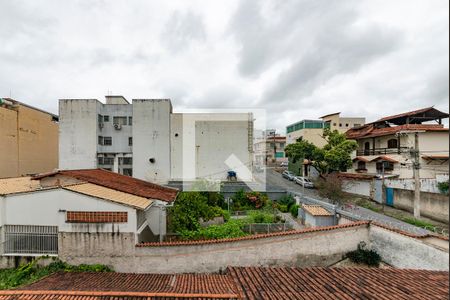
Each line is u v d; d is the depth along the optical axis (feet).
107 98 92.79
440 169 70.38
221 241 34.96
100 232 34.35
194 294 23.48
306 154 85.40
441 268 28.14
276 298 19.75
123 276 31.83
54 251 35.32
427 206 55.83
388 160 75.00
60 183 47.01
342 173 85.81
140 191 49.37
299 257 36.35
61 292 23.40
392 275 24.98
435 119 80.43
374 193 70.69
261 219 54.90
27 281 31.76
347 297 19.86
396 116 83.10
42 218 35.42
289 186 93.20
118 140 87.86
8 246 35.40
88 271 33.19
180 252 34.53
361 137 89.66
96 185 44.34
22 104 89.25
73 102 84.28
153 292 25.02
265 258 35.53
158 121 86.22
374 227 37.76
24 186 51.11
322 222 50.42
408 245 32.30
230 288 27.22
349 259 37.73
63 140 84.02
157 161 85.71
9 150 80.28
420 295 20.03
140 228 37.37
